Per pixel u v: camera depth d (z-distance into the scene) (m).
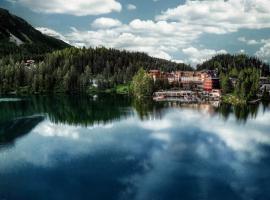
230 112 159.88
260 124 127.88
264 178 69.00
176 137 103.25
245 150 89.69
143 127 118.44
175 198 59.47
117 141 97.38
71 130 112.56
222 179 68.06
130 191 62.19
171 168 74.19
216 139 101.38
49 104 185.12
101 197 59.72
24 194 60.69
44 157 81.06
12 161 77.81
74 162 77.50
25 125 120.81
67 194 60.84
